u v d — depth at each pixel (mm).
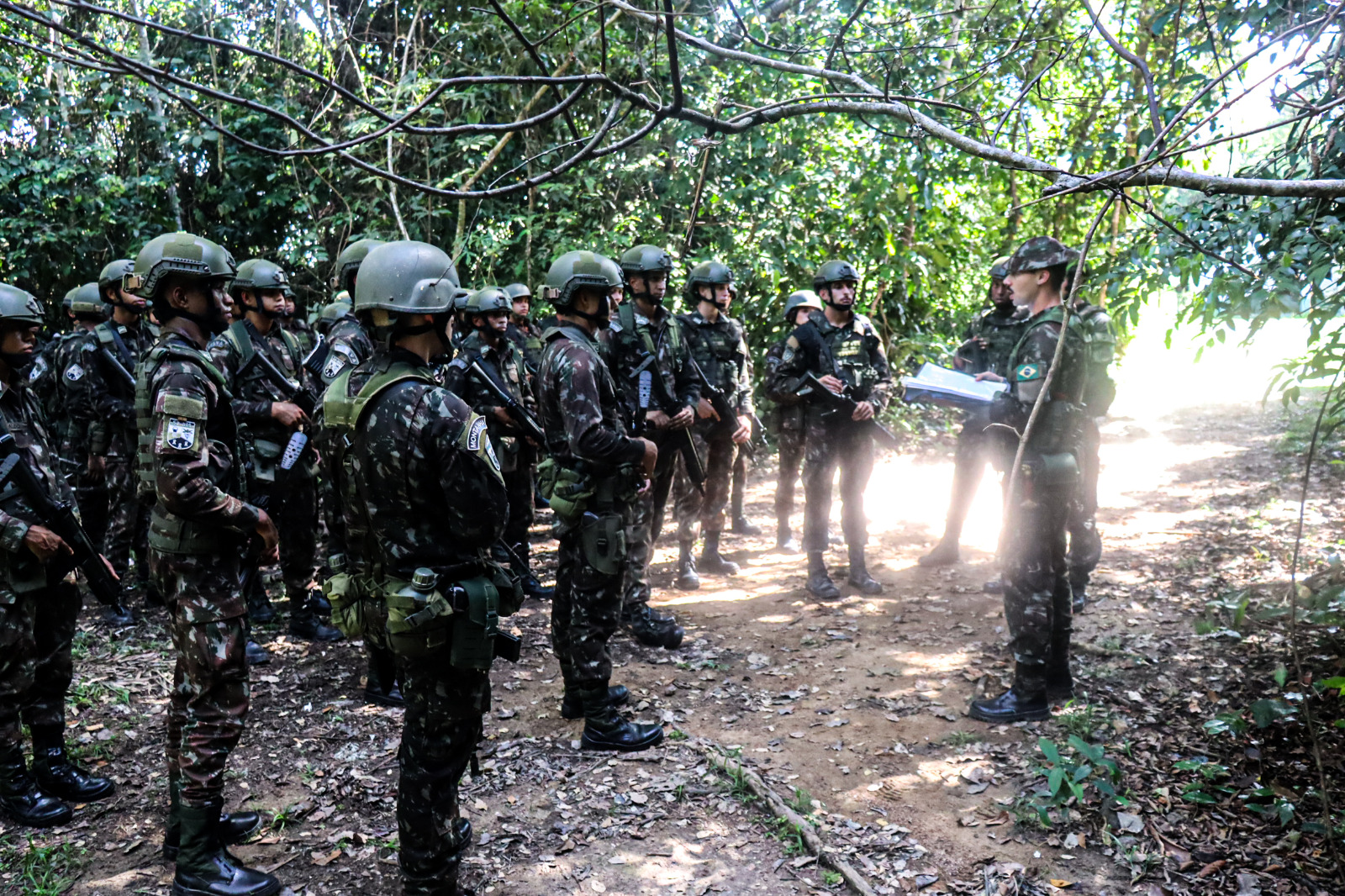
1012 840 3043
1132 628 4797
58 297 9414
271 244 10195
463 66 9266
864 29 3201
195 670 2760
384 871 2934
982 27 3047
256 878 2785
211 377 2801
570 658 3914
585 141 2162
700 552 6676
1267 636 4488
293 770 3564
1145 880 2797
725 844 3064
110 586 3297
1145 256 3350
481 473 2357
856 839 3051
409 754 2527
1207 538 6285
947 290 10828
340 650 4852
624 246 8789
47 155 9039
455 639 2389
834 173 9570
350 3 10070
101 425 5270
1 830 3158
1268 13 2797
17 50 8555
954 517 6148
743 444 6105
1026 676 3848
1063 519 3797
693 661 4660
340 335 4516
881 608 5410
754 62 2301
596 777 3500
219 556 2801
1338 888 2693
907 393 4445
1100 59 4230
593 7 2076
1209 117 1802
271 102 9336
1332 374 2787
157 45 9484
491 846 3043
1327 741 3490
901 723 3922
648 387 4660
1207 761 3422
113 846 3078
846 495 5738
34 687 3266
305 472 4816
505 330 6211
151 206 9656
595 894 2803
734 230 9391
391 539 2402
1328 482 7352
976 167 7387
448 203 9180
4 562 3053
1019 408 3773
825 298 5727
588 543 3539
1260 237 3074
